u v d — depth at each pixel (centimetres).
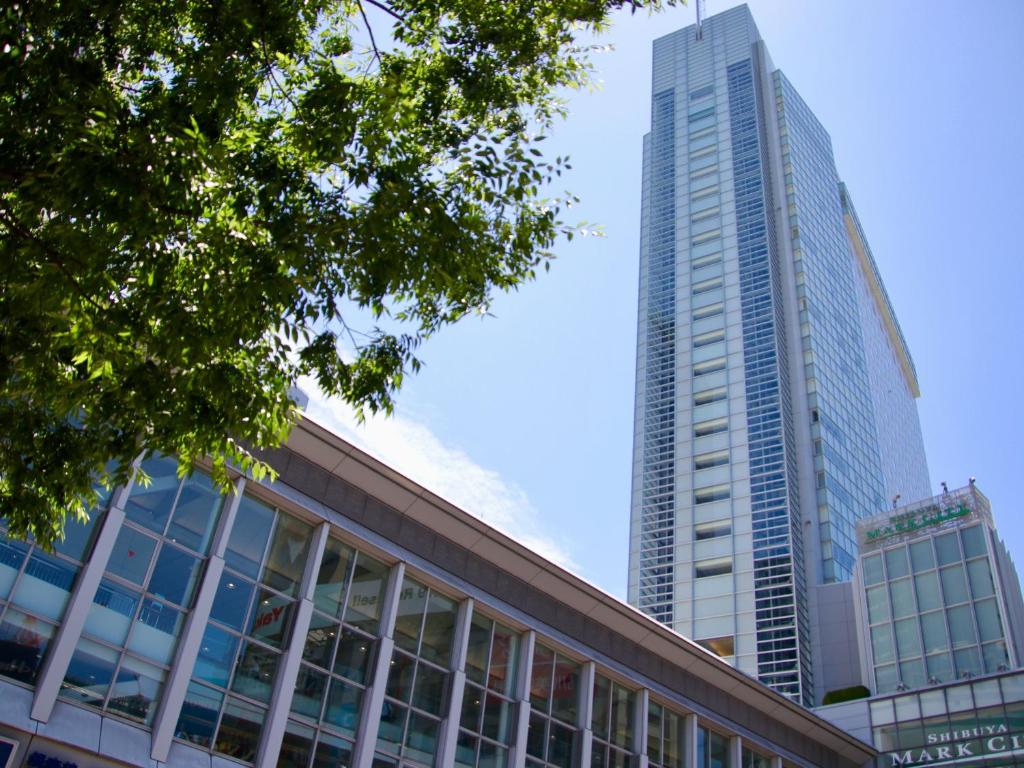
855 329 13575
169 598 2155
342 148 1016
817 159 14812
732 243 12825
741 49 15088
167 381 1066
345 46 1212
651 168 14650
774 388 10988
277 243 992
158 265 998
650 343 12600
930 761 4978
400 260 1016
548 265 1196
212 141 992
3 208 928
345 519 2639
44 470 1136
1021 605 6519
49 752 1814
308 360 1136
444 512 2864
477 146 1127
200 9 1025
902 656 6662
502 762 2775
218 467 1260
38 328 1041
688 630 9612
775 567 9462
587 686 3173
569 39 1208
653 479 11294
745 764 3809
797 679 8194
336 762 2352
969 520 6888
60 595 1952
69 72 933
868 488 11588
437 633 2769
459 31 1155
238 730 2181
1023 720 4759
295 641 2353
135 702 2016
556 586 3173
